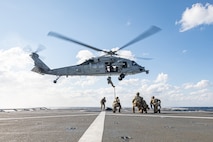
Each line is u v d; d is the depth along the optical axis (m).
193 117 11.72
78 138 4.40
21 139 4.35
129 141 4.07
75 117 12.02
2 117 12.87
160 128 6.27
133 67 27.30
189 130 5.77
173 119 10.22
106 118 10.99
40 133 5.21
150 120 9.52
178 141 4.07
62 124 7.71
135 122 8.46
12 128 6.46
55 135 4.85
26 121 9.43
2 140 4.25
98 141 4.04
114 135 4.83
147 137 4.54
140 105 18.62
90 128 6.27
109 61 27.77
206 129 6.01
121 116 12.86
